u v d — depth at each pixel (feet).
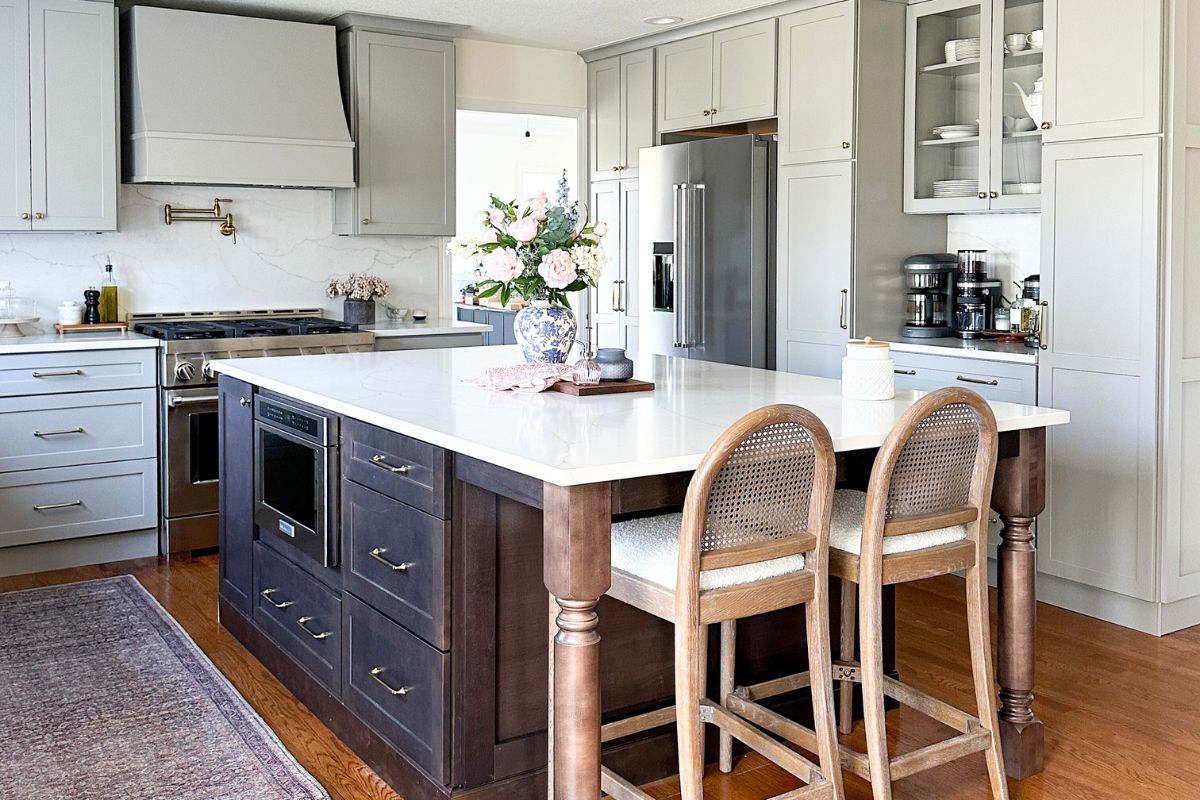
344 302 19.27
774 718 8.35
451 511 8.04
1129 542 12.74
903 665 11.59
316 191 19.07
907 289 16.87
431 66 18.74
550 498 6.89
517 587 8.38
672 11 17.58
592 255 10.82
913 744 9.71
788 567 7.44
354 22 17.84
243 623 12.30
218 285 18.30
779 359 17.51
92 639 12.32
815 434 7.16
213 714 10.30
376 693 9.20
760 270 17.46
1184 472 12.58
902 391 10.18
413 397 9.78
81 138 15.84
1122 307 12.57
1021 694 9.10
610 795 8.11
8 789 8.77
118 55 16.26
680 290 18.38
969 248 16.90
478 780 8.27
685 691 6.93
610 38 19.81
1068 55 12.96
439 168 19.03
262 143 16.84
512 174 36.81
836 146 16.20
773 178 17.46
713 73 18.35
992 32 14.89
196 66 16.53
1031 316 15.23
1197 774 9.17
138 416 15.57
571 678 6.87
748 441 6.97
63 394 14.97
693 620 6.89
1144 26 12.16
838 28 16.05
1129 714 10.40
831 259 16.44
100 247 17.21
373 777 9.21
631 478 6.92
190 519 15.98
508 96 20.48
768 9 17.19
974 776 9.16
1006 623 9.12
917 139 16.37
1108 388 12.79
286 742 9.89
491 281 10.71
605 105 20.85
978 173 15.34
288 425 10.63
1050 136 13.21
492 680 8.30
